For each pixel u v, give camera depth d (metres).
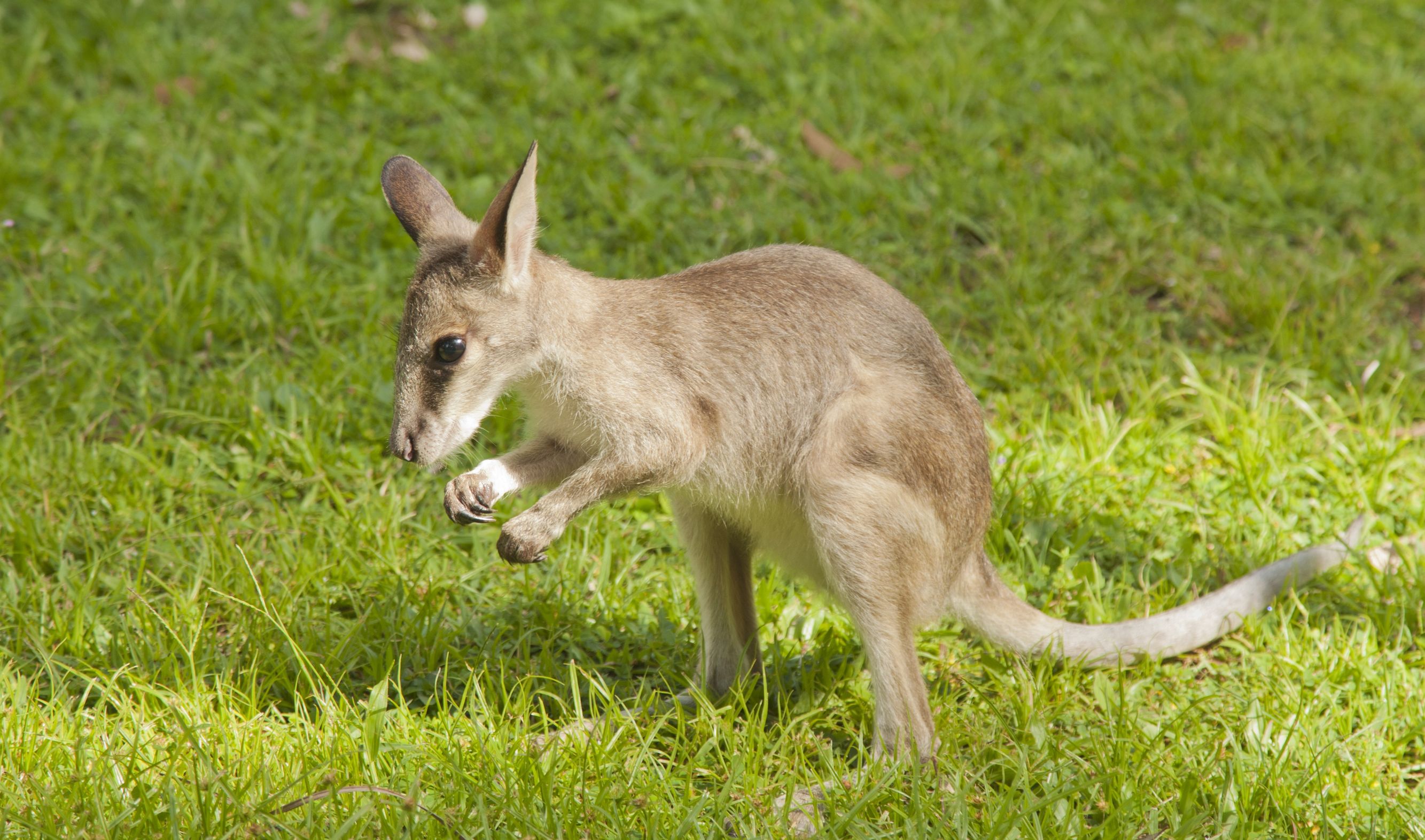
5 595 9.59
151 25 17.33
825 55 17.62
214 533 10.34
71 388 11.72
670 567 10.54
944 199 14.95
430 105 16.39
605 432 8.54
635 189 14.87
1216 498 11.41
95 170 14.48
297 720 8.34
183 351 12.38
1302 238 14.91
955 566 9.09
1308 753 8.55
